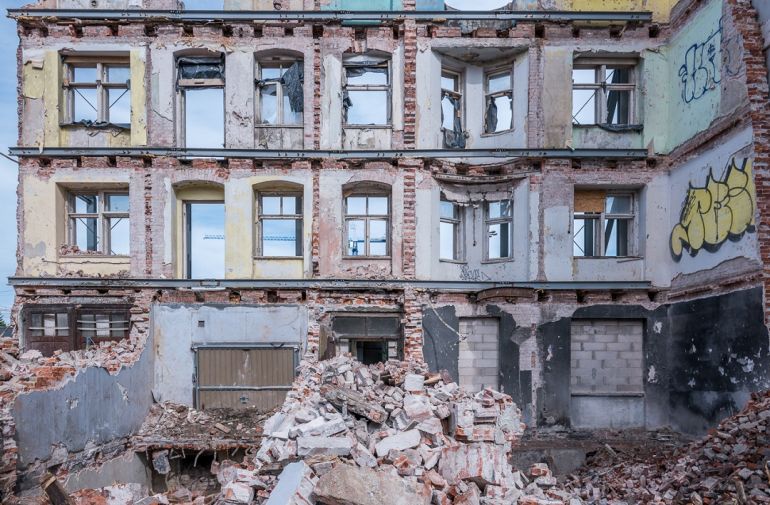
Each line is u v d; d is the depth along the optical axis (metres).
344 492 5.36
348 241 13.80
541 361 13.09
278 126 13.60
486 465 6.57
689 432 12.12
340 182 13.34
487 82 14.45
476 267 14.21
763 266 9.78
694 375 11.95
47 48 13.26
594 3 13.51
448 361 13.18
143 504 7.71
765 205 9.89
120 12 13.15
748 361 10.17
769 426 8.20
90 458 9.98
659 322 13.15
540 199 13.35
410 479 6.10
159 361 13.14
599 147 13.61
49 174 13.23
